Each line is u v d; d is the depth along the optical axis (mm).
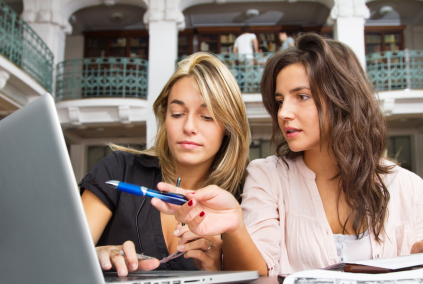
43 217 448
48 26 7695
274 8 9000
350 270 521
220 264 832
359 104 957
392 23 9500
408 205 1031
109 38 9883
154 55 7598
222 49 9609
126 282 466
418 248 751
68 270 442
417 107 7172
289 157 1133
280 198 1081
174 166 1149
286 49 1004
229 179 1151
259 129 8492
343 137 947
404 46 9383
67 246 438
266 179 1109
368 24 9578
